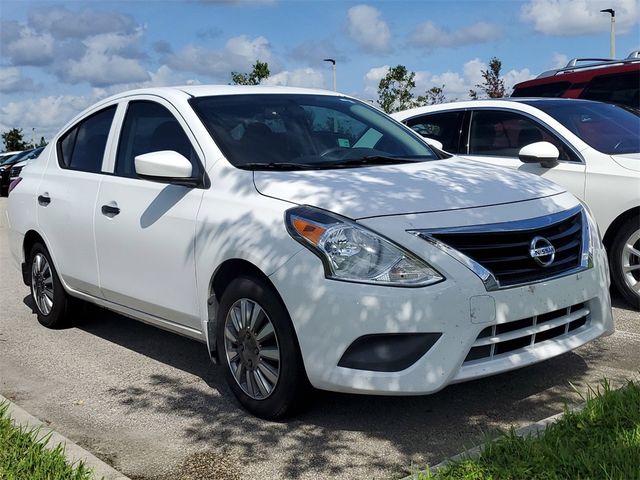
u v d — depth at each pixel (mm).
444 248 3711
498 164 6828
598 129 6629
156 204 4738
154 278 4770
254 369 4137
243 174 4355
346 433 3969
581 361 4852
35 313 6949
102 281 5301
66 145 6062
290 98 5316
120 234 5012
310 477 3520
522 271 3855
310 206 3930
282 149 4703
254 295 4023
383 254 3668
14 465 3396
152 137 5074
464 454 3383
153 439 4043
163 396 4688
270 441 3924
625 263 5996
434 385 3594
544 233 4000
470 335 3650
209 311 4387
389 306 3594
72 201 5590
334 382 3699
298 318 3768
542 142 6309
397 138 5316
